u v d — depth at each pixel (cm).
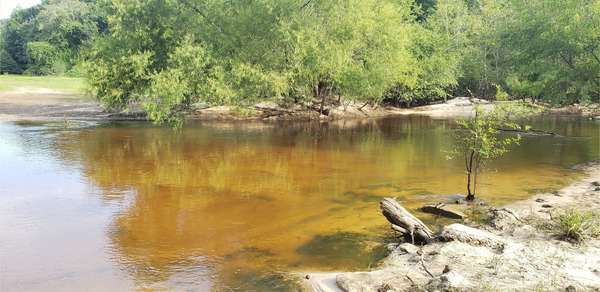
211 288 538
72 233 730
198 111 2719
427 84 3453
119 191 991
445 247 646
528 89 2331
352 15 2377
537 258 602
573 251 630
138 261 621
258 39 2181
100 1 2162
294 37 2145
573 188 1026
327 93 3081
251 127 2294
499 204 902
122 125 2259
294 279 563
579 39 1839
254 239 715
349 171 1230
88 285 545
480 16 4231
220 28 2162
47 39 7625
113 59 2008
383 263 615
